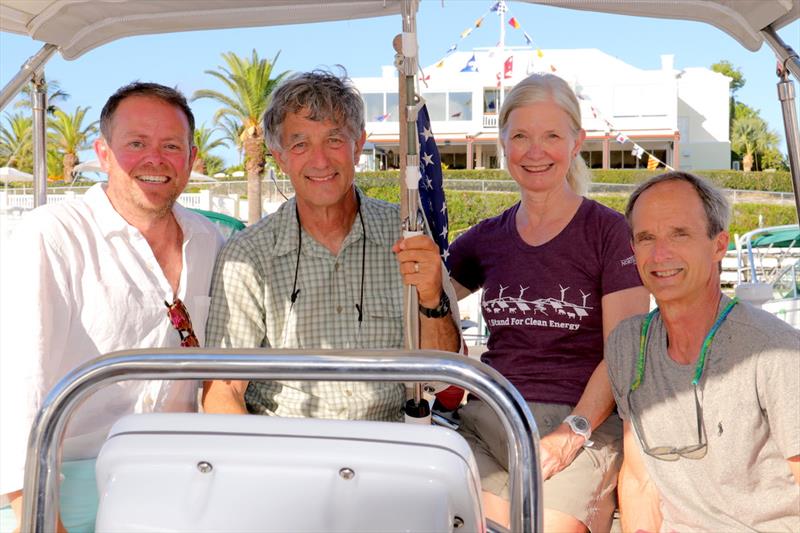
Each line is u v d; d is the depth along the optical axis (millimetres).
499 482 2596
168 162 2576
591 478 2451
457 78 38844
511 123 2785
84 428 2461
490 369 1368
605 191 32375
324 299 2666
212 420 1350
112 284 2486
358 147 2721
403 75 2316
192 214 2816
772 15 2773
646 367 2229
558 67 36531
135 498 1309
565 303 2678
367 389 2611
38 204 3514
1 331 2285
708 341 2082
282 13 3072
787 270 7215
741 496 2061
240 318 2645
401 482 1256
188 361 1424
